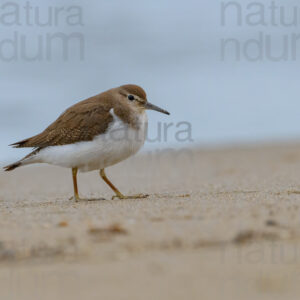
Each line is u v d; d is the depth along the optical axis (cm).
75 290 627
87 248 755
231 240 770
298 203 971
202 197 1103
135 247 753
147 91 2373
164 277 651
